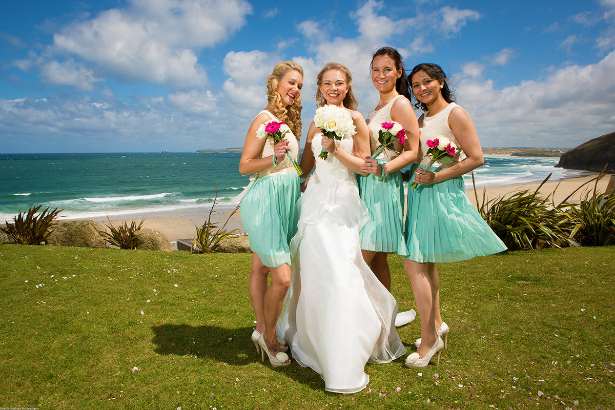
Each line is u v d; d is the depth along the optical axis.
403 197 2.98
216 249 7.39
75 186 41.25
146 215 19.78
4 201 27.78
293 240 2.74
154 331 3.19
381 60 2.86
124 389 2.31
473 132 2.59
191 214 19.97
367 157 2.66
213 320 3.47
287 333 2.99
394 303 2.75
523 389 2.28
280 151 2.55
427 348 2.64
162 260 5.77
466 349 2.82
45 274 4.69
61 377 2.43
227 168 82.69
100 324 3.27
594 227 6.36
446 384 2.38
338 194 2.74
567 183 31.58
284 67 2.75
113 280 4.57
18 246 6.64
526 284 4.22
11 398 2.19
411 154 2.73
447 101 2.87
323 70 2.93
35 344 2.86
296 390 2.34
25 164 95.81
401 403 2.18
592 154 50.91
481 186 31.42
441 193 2.67
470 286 4.24
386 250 2.78
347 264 2.52
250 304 3.91
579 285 4.09
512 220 6.35
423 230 2.66
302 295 2.57
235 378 2.47
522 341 2.90
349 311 2.42
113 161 121.75
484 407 2.12
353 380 2.32
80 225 7.74
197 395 2.27
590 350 2.70
